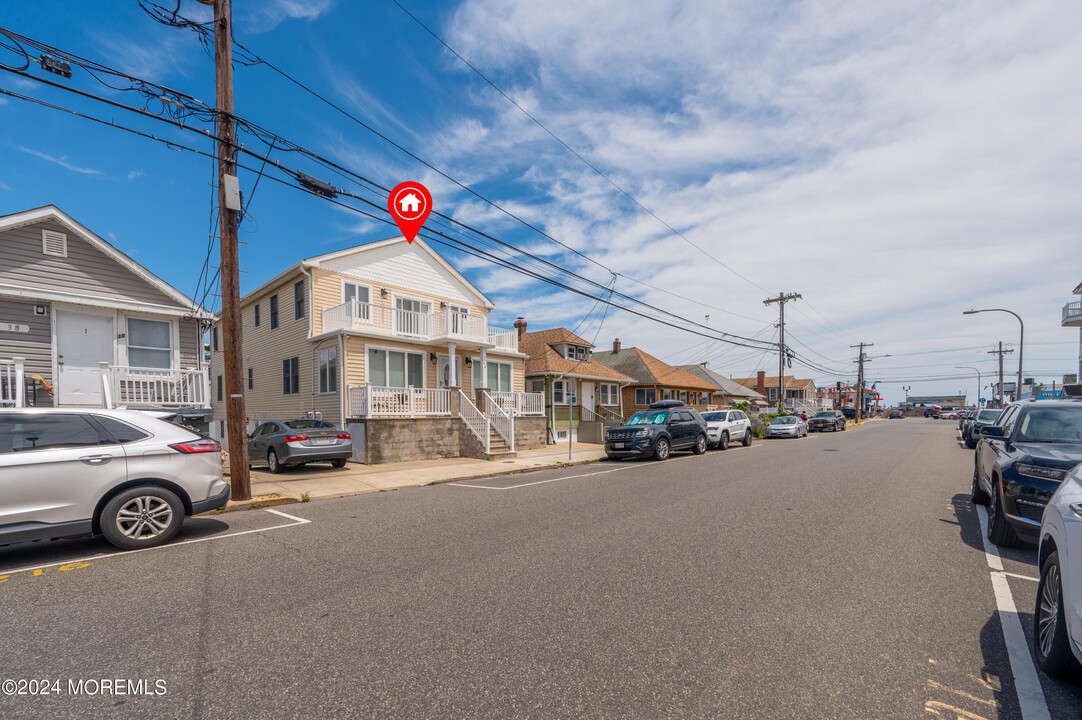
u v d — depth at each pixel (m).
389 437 16.06
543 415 22.17
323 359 18.33
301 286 19.36
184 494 6.21
